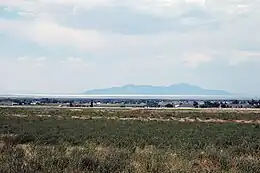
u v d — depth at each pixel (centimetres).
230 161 1856
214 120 7356
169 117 8225
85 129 4309
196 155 2027
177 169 1603
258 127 5106
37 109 11156
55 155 1872
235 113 9588
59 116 7794
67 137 3084
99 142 2772
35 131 3803
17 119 6131
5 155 1881
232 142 2870
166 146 2530
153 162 1723
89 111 10219
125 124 5509
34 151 2120
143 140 2852
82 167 1588
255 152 2331
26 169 1445
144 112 9900
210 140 2988
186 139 3038
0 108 10831
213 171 1653
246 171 1644
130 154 2028
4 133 3531
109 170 1539
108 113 9306
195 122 6381
